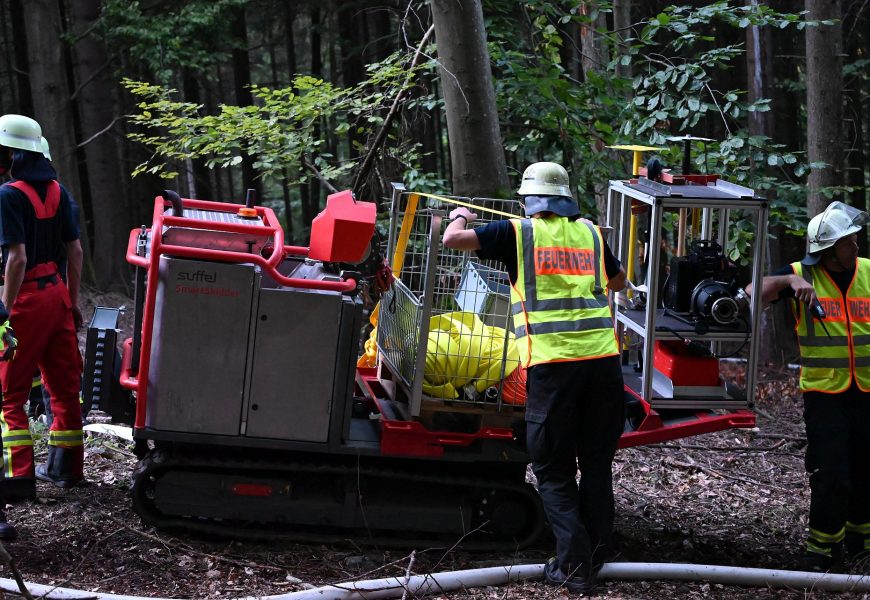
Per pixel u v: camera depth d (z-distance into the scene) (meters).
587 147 8.25
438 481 4.54
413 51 8.18
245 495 4.47
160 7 14.18
